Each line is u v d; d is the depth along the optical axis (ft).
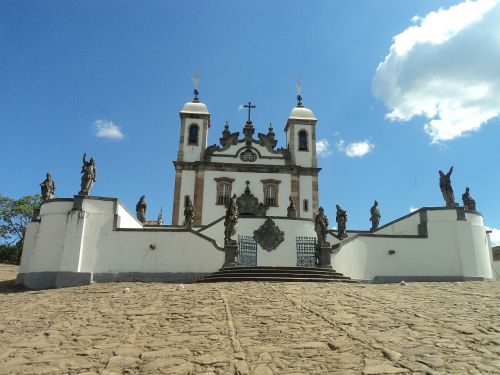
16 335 35.27
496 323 34.81
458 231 85.87
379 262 85.61
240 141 150.00
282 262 98.07
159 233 81.10
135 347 30.42
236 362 26.71
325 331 33.30
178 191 142.61
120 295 54.24
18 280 81.82
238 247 86.63
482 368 24.41
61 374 25.62
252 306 43.04
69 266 76.33
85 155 82.79
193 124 152.87
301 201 145.79
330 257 80.64
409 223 93.25
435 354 27.12
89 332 35.22
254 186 144.25
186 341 31.50
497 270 99.76
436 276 84.84
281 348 29.25
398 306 42.78
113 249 79.36
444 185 89.56
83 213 79.10
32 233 83.82
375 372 24.26
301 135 156.76
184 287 58.13
